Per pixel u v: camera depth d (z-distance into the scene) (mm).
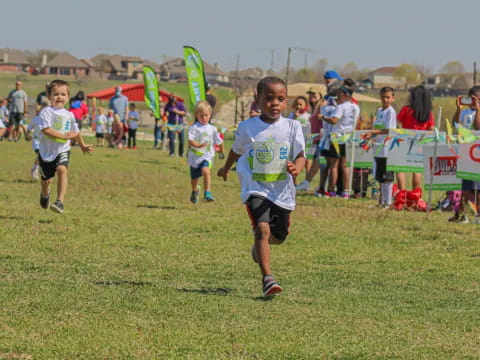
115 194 19578
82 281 9242
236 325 7371
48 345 6492
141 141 54312
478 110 16859
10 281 9102
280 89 8820
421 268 11000
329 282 9852
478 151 16172
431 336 7238
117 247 11797
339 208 18109
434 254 12172
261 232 8625
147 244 12164
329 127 21125
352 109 20906
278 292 8523
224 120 101375
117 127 43906
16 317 7402
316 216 16375
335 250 12250
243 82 119000
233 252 11719
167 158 35531
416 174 19594
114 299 8312
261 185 8812
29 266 10078
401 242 13305
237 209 17203
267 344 6730
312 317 7848
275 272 10406
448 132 17422
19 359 6113
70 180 22703
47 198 14500
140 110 100750
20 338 6664
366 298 8938
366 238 13578
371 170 22000
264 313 7930
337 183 22234
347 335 7148
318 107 23844
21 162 28344
